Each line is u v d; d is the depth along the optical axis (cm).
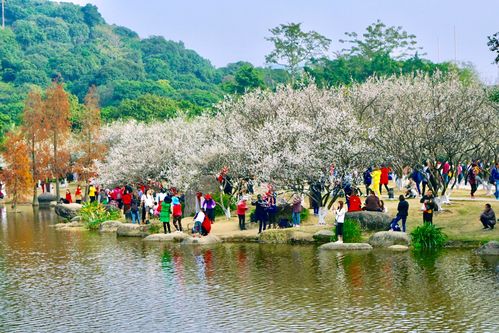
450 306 2377
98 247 4009
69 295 2697
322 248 3650
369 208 4000
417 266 3070
